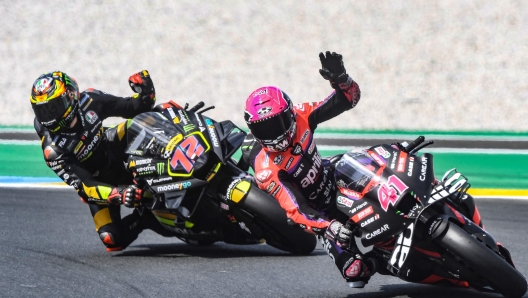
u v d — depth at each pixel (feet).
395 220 47.80
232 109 140.56
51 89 62.64
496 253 46.47
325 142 123.34
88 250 71.31
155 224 72.64
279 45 155.43
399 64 146.20
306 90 142.20
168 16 165.89
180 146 64.44
